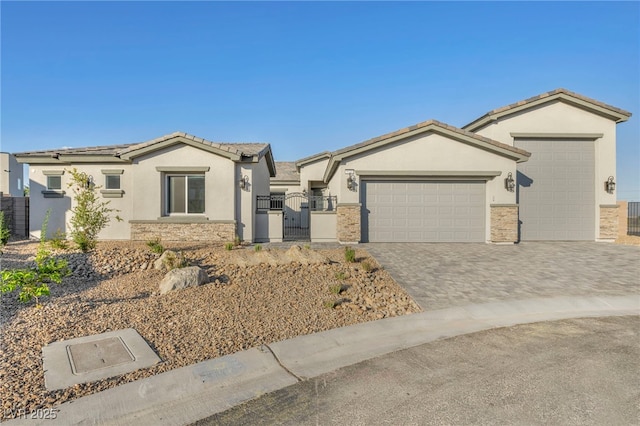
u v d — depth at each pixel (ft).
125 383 14.12
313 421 11.96
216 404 13.03
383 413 12.37
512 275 32.32
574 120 54.24
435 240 50.44
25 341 17.17
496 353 17.44
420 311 23.58
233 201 49.47
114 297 23.66
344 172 49.26
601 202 53.78
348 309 23.18
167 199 50.11
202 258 34.81
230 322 20.25
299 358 16.81
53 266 23.56
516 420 11.89
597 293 27.50
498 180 49.75
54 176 53.78
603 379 14.69
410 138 49.49
